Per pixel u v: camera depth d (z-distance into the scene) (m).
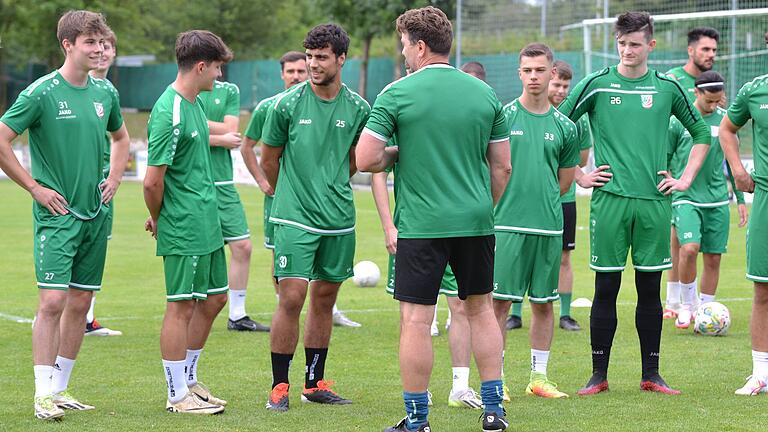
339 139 11.93
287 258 11.73
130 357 14.87
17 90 87.00
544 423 10.88
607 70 12.55
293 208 11.82
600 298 12.62
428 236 9.86
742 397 12.23
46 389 11.16
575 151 12.59
